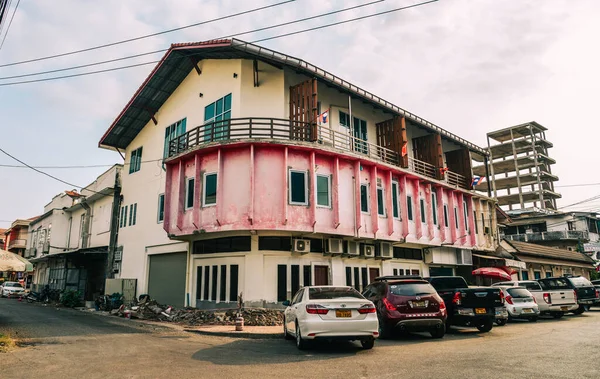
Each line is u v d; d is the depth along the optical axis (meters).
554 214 48.62
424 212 21.98
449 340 10.79
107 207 28.09
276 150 15.77
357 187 17.62
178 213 16.92
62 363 7.80
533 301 15.95
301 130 16.83
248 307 15.61
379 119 22.88
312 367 7.28
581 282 19.47
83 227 31.62
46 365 7.60
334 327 8.90
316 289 10.20
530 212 51.16
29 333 12.59
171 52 19.33
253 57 17.52
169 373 6.86
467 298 12.32
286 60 16.84
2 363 7.80
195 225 16.00
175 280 19.78
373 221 18.23
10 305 26.89
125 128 25.08
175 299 19.45
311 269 17.09
